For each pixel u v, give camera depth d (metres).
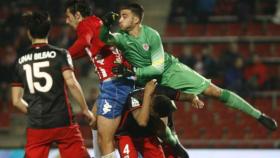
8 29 45.69
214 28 47.97
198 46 47.06
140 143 18.47
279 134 38.91
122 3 46.62
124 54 17.84
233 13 48.66
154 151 18.42
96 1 46.28
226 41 47.19
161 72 17.70
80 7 17.78
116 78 17.84
